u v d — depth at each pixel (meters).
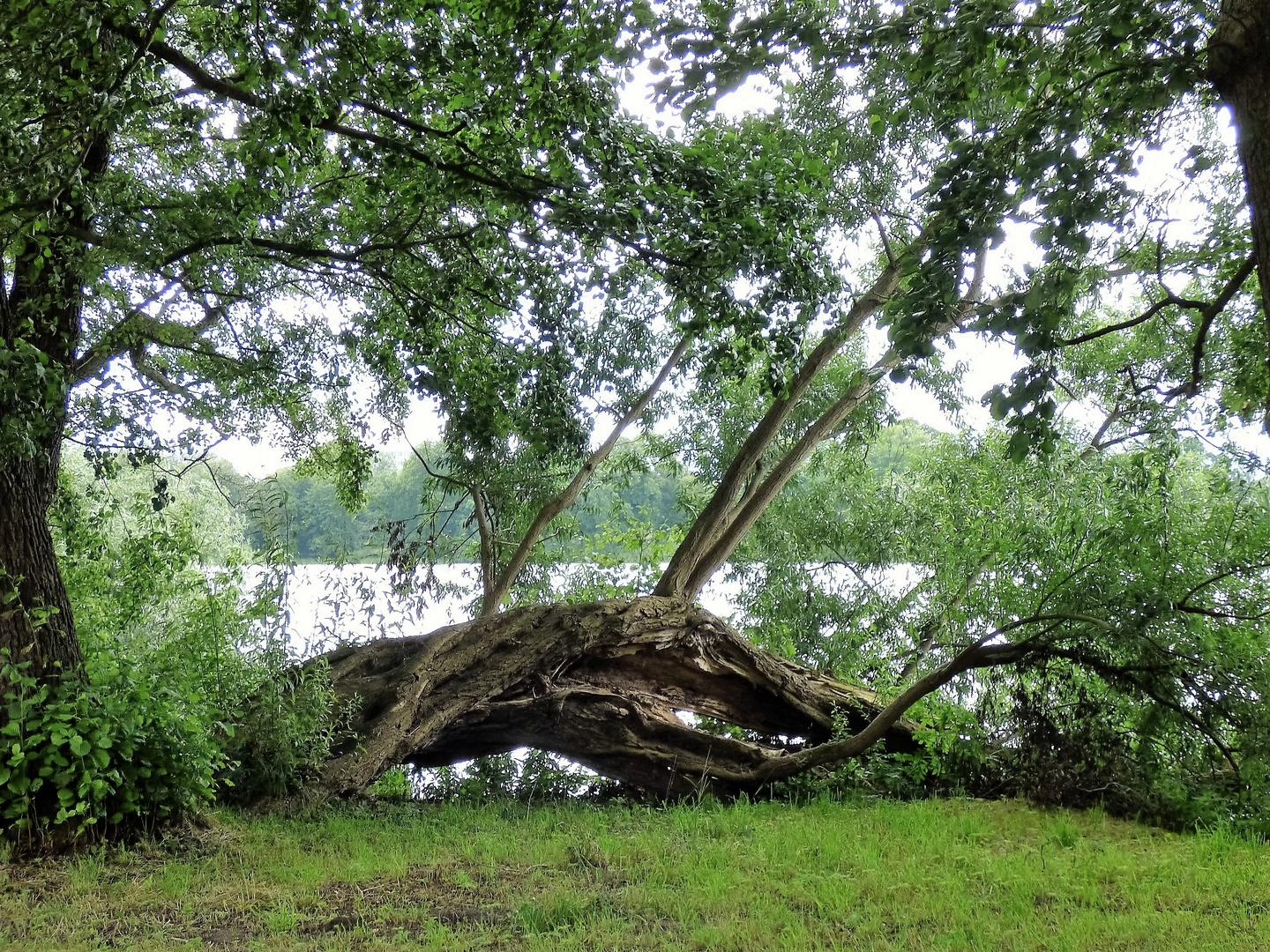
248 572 10.85
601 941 5.47
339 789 9.46
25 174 7.05
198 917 6.11
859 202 13.17
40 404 7.45
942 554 13.45
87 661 8.01
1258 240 5.04
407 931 5.72
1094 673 10.14
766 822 8.86
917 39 6.26
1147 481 10.23
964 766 10.78
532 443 11.00
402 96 9.22
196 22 9.36
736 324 9.77
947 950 5.22
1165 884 6.43
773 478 14.12
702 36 6.36
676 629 12.27
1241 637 9.16
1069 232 5.90
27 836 7.05
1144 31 5.48
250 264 10.01
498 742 11.48
